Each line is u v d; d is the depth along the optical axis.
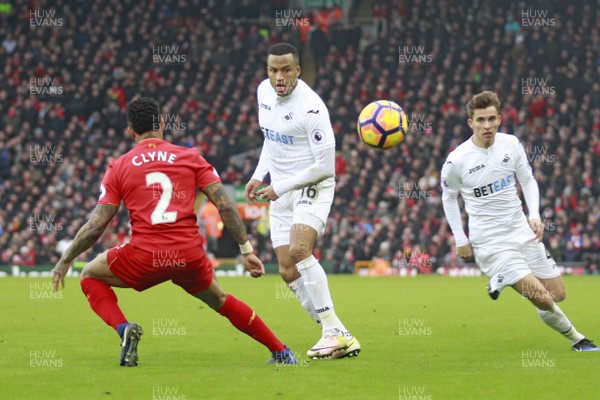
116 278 14.24
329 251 48.16
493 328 21.41
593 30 62.69
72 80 58.41
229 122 56.16
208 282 14.29
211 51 61.25
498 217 17.50
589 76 59.75
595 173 52.78
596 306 27.56
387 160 52.22
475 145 17.48
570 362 15.44
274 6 65.12
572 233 47.94
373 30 65.81
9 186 51.31
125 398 12.05
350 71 60.31
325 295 15.88
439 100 57.19
